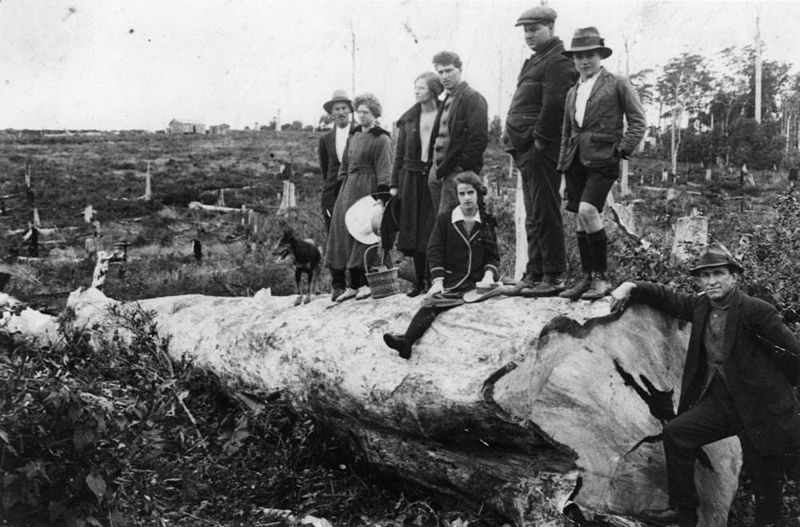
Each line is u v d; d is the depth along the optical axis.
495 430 4.31
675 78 42.66
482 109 5.51
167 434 5.43
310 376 5.57
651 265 6.69
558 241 4.98
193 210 33.56
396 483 5.42
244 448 5.54
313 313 6.33
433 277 5.10
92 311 8.48
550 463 4.33
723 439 4.65
